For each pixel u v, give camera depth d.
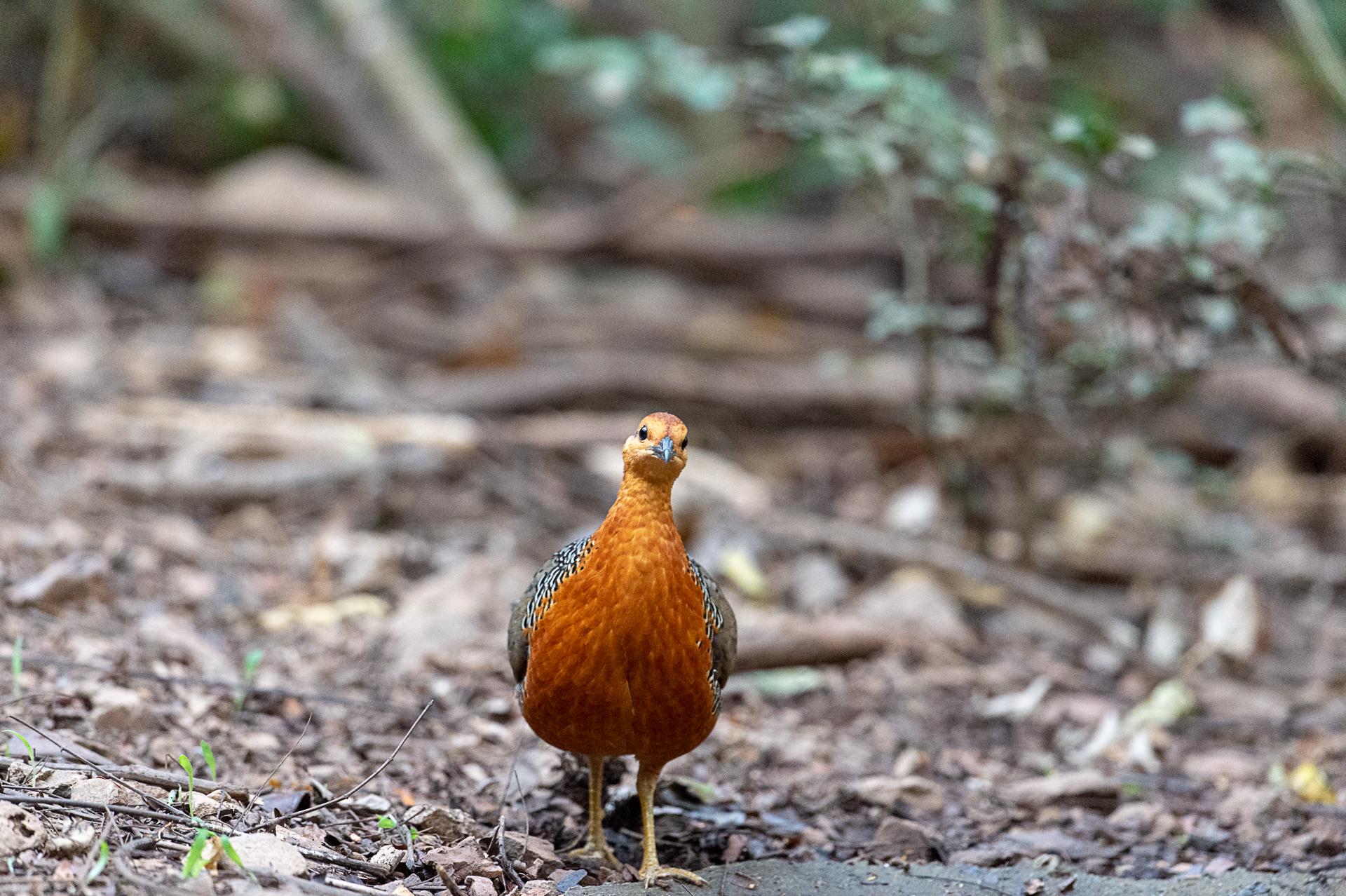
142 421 11.88
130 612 8.60
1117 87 18.66
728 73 9.76
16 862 5.05
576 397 13.72
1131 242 8.60
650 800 6.32
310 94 17.47
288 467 11.32
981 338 10.80
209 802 5.82
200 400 12.73
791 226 16.70
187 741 6.84
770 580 11.11
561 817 6.86
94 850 5.20
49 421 11.80
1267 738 8.80
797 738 8.29
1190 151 16.41
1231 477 13.74
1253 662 9.99
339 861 5.65
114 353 13.64
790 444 14.23
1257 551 12.30
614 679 5.73
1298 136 17.89
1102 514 12.29
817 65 8.91
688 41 19.31
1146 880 6.44
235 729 7.19
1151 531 12.44
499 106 20.30
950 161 9.48
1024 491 11.15
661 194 16.48
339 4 16.89
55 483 10.58
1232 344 10.96
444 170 16.81
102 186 17.14
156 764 6.52
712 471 12.10
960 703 9.17
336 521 10.84
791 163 19.38
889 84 8.78
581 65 10.75
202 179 19.69
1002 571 10.74
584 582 5.71
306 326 14.30
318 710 7.68
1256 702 9.34
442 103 17.31
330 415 12.35
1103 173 9.38
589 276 17.83
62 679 7.25
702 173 16.91
